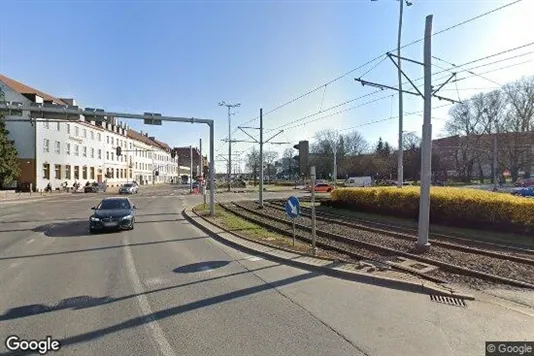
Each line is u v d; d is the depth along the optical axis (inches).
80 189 2177.7
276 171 4468.5
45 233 504.4
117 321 187.0
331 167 3277.6
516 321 189.6
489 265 319.6
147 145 3853.3
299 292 238.4
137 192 1968.5
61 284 252.8
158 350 155.0
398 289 245.9
